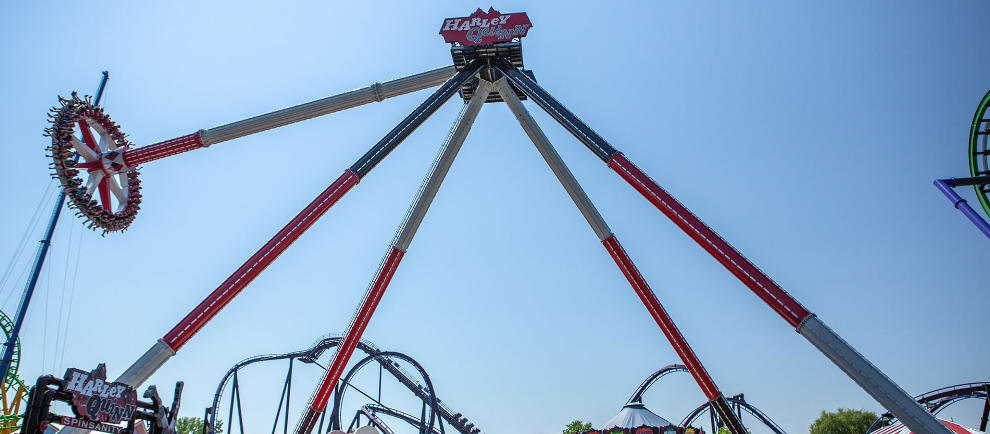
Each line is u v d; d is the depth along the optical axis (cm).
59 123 4094
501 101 6234
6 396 4906
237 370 6825
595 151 5216
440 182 5303
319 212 4981
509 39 5728
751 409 8319
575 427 9675
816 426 11362
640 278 5350
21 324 4425
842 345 4119
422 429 7106
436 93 5616
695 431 6762
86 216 4238
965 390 6525
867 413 10881
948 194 3644
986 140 4059
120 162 4562
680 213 4731
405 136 5459
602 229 5400
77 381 2088
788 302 4312
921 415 3884
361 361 6762
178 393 2684
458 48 5769
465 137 5516
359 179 5203
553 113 5475
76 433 3288
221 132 5084
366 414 7138
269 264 4722
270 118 5269
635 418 7194
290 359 7125
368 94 5603
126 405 2352
